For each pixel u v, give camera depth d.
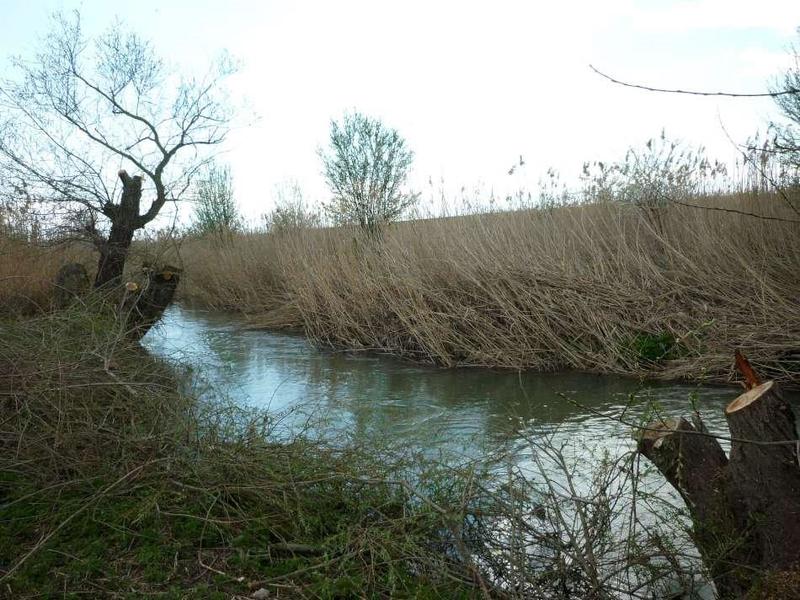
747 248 9.75
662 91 2.96
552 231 11.60
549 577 3.37
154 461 4.21
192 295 20.59
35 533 3.77
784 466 2.96
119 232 11.73
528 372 9.48
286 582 3.38
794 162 7.24
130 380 5.76
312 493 4.16
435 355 10.43
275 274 16.89
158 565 3.47
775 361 7.94
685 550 3.66
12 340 6.04
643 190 11.32
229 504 4.13
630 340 9.27
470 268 11.14
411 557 3.41
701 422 3.45
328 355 11.11
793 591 2.71
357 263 12.90
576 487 4.62
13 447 4.52
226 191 22.25
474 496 3.89
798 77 8.10
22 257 10.77
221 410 5.34
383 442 4.78
